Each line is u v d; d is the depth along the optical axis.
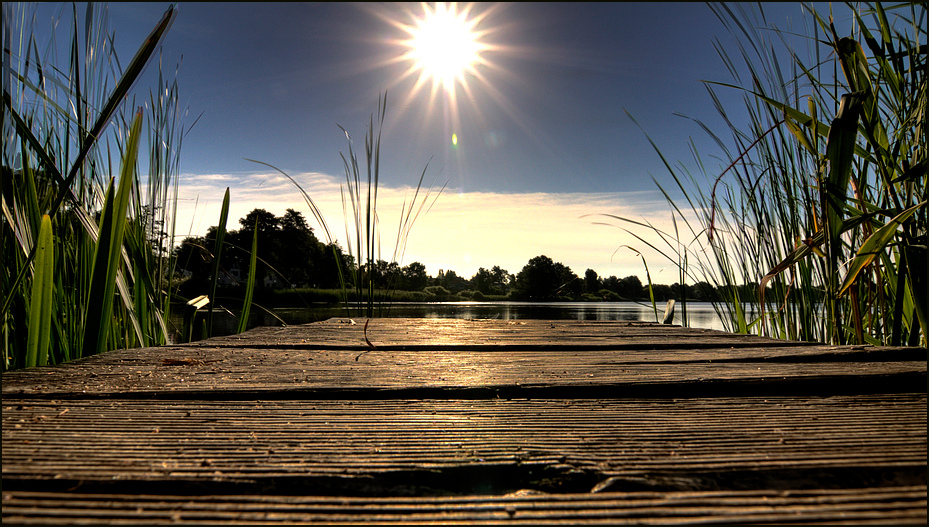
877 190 1.69
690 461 0.66
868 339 1.79
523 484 0.64
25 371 1.18
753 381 1.06
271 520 0.50
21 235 1.39
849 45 1.51
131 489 0.58
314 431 0.77
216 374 1.18
